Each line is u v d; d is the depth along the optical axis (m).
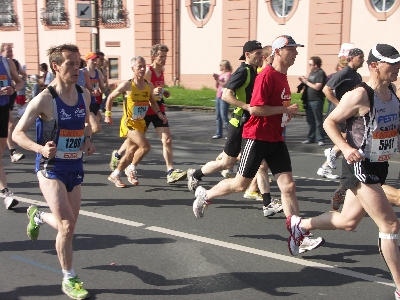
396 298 3.71
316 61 11.08
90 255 4.76
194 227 5.62
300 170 8.89
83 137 3.93
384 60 3.51
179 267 4.47
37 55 27.45
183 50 24.28
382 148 3.65
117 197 6.92
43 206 6.50
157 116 7.47
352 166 3.71
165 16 24.23
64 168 3.84
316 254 4.78
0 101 6.27
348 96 3.63
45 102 3.73
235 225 5.69
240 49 22.50
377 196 3.63
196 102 19.19
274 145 4.92
